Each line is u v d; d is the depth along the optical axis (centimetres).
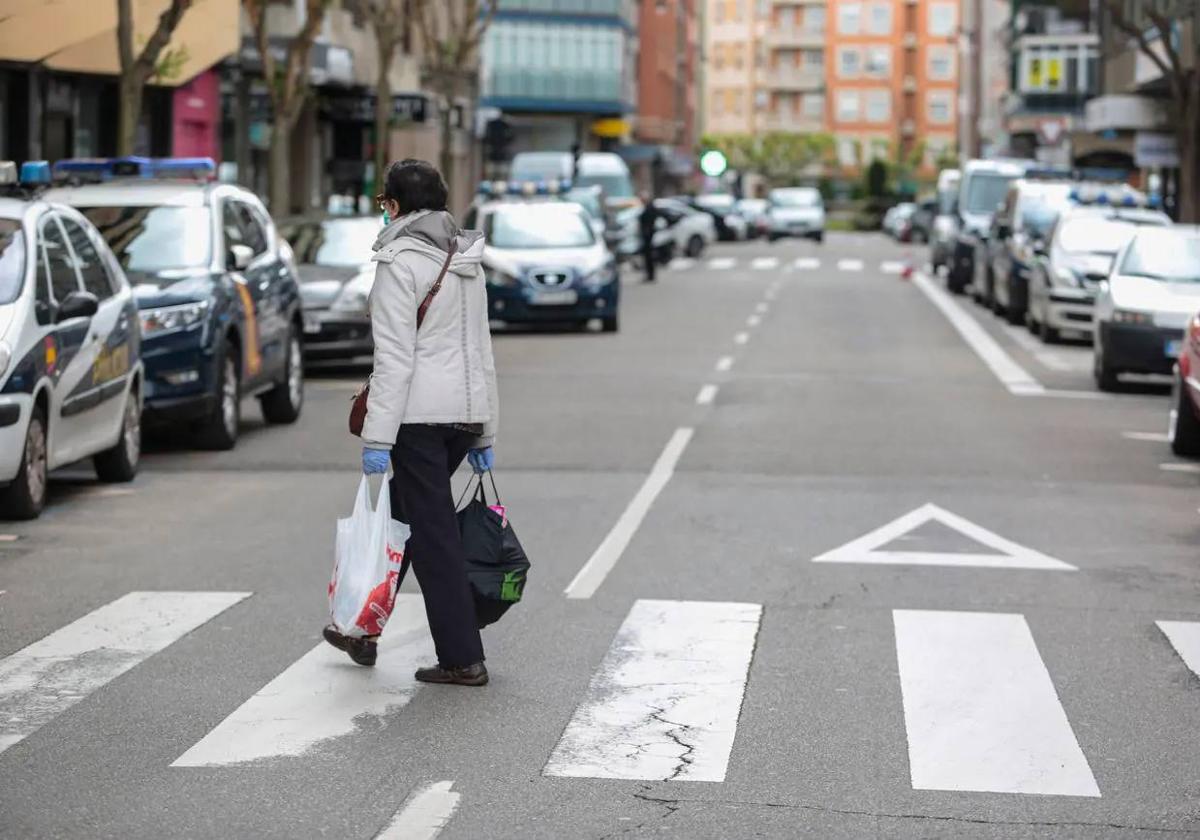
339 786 795
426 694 953
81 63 3644
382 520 973
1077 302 3569
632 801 779
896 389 2714
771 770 827
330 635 999
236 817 751
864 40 19075
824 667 1027
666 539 1448
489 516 981
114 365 1681
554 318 3778
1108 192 4216
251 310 2070
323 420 2305
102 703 934
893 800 785
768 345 3553
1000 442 2098
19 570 1299
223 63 4625
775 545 1424
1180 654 1070
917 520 1551
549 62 11519
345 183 6119
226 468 1853
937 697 962
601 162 6931
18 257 1532
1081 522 1553
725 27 19625
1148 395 2702
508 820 751
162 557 1352
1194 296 2689
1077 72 10050
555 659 1039
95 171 2172
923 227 10569
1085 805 782
